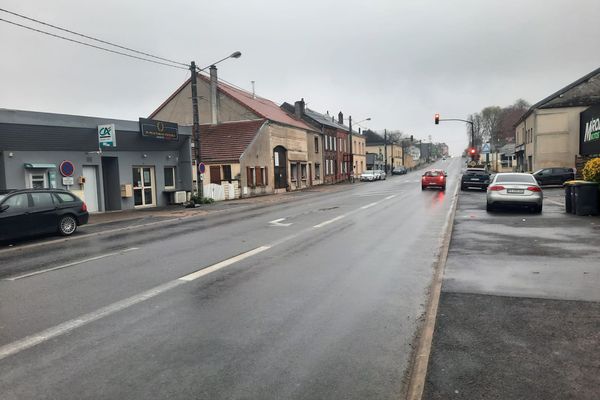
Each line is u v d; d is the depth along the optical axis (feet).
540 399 10.95
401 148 379.96
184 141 82.94
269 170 116.67
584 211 45.98
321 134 165.78
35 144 57.26
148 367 13.53
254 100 139.74
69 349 15.02
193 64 75.56
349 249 31.89
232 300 20.15
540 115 126.21
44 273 26.73
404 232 39.50
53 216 42.19
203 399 11.65
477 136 379.76
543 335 14.80
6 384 12.62
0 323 17.74
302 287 22.08
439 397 11.16
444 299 19.02
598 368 12.39
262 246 33.91
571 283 20.85
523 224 40.81
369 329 16.35
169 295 21.17
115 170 69.56
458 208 58.13
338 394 11.79
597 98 121.90
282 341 15.35
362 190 115.34
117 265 28.40
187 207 73.92
